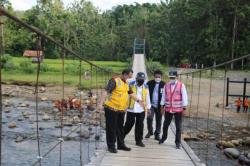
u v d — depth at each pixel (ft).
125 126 25.34
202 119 52.34
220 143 32.63
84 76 104.83
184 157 23.13
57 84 98.02
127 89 23.17
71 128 41.19
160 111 28.07
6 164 27.43
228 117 54.95
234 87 102.83
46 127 41.68
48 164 27.89
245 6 195.72
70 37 212.64
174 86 25.53
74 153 30.45
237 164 27.32
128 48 238.89
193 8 213.87
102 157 21.99
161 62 240.32
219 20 201.16
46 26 195.52
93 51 225.97
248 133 41.98
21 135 36.99
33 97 75.51
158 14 266.16
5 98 72.33
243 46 194.49
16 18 8.36
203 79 123.75
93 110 54.80
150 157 22.80
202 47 208.33
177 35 222.28
